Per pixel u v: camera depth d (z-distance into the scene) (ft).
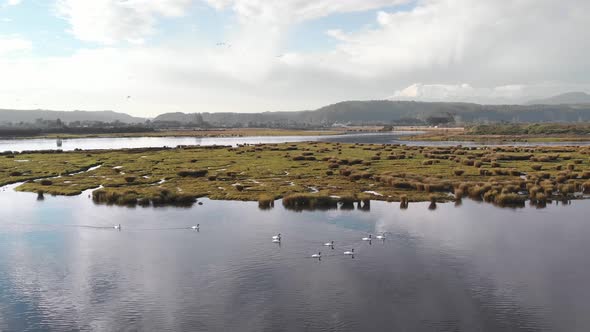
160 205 207.21
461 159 364.38
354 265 125.70
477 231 156.97
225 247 142.41
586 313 97.91
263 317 97.35
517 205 198.70
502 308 100.53
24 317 98.68
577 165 324.19
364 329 91.86
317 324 94.02
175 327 93.86
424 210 190.60
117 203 212.64
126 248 143.13
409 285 112.27
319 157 409.49
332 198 203.62
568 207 193.88
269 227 164.76
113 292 110.63
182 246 144.25
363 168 320.70
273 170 319.68
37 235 158.71
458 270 121.29
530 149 470.39
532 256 131.34
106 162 390.01
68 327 94.53
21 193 241.96
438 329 91.76
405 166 330.13
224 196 223.10
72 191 241.55
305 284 113.50
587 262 126.21
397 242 145.28
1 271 124.47
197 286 113.29
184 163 375.25
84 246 145.79
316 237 151.33
